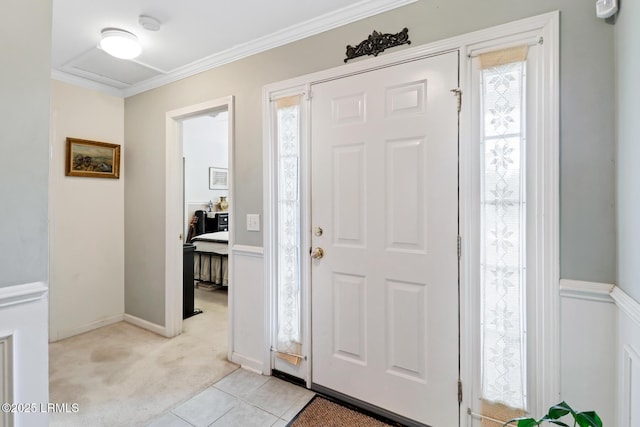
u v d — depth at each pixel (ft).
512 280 4.82
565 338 4.49
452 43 5.17
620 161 4.01
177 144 9.44
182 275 9.87
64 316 9.20
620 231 4.02
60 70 8.80
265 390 6.69
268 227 7.16
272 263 7.16
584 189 4.38
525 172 4.74
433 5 5.35
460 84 5.13
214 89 8.16
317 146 6.54
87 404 6.18
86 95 9.56
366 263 6.04
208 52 7.82
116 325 10.17
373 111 5.90
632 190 3.64
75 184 9.41
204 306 12.17
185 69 8.60
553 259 4.53
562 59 4.47
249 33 6.96
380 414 5.93
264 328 7.29
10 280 3.52
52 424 5.59
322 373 6.60
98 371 7.40
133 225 10.25
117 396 6.45
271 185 7.14
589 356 4.36
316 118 6.54
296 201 6.88
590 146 4.34
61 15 6.28
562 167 4.49
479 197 5.04
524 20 4.67
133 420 5.75
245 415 5.91
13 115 3.53
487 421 5.01
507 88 4.82
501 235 4.89
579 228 4.42
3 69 3.45
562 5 4.47
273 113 7.14
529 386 4.74
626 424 3.83
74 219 9.39
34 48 3.67
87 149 9.60
